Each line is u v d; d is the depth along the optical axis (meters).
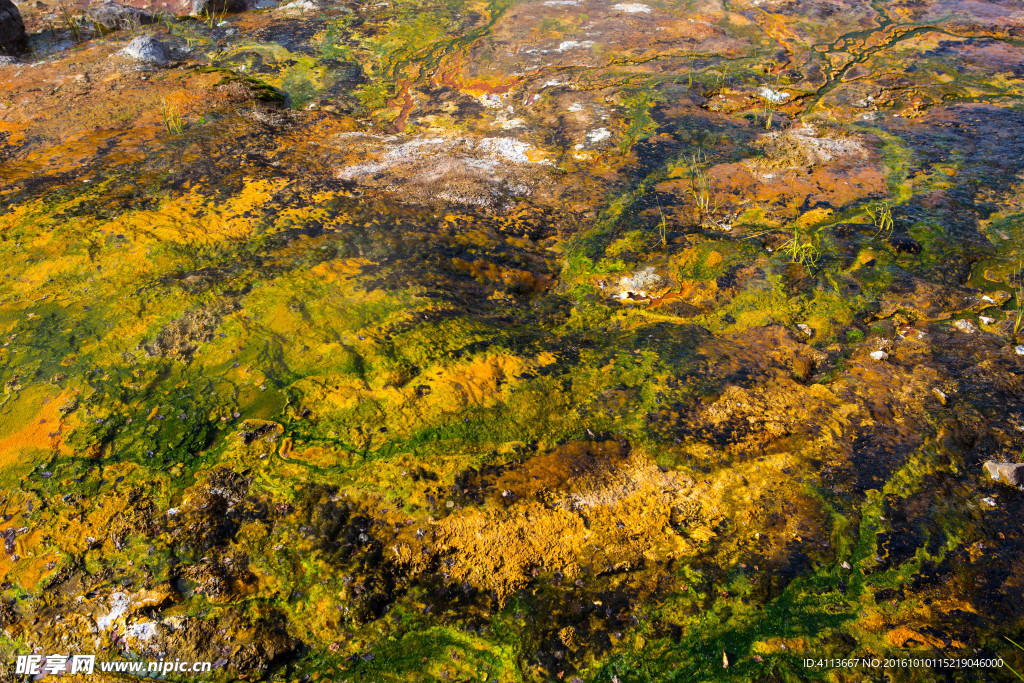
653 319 2.71
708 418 2.28
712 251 3.06
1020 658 1.69
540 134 3.98
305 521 1.89
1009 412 2.34
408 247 2.88
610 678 1.67
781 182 3.58
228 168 3.46
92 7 5.63
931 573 1.85
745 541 1.90
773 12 5.50
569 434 2.20
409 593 1.78
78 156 3.53
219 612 1.72
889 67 4.62
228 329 2.43
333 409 2.22
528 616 1.76
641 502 1.98
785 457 2.14
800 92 4.38
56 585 1.75
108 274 2.65
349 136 3.90
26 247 2.79
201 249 2.81
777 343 2.59
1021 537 1.95
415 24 5.35
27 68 4.46
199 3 5.52
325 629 1.71
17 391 2.21
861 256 3.01
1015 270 2.95
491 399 2.29
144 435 2.11
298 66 4.73
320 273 2.68
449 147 3.81
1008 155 3.74
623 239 3.16
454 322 2.54
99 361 2.31
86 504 1.91
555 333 2.63
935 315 2.73
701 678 1.66
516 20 5.40
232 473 2.01
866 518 1.97
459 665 1.67
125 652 1.65
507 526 1.90
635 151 3.84
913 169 3.65
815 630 1.74
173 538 1.83
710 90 4.40
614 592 1.80
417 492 1.97
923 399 2.37
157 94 4.15
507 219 3.25
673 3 5.70
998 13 5.43
